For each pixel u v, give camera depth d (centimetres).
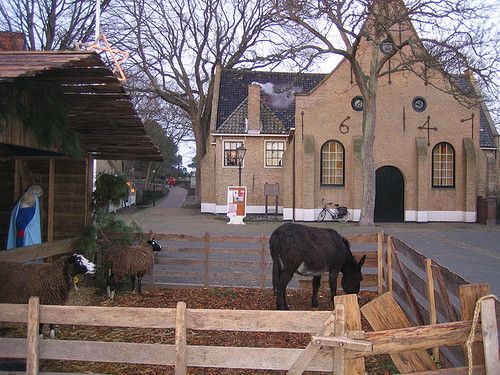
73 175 1099
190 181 9125
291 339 717
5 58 640
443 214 2961
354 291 919
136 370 602
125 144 1049
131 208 4125
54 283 692
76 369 603
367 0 2186
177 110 4616
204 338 720
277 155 3347
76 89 805
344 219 2900
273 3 2691
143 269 955
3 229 1109
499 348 422
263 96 3666
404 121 2953
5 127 749
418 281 694
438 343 429
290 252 821
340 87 2958
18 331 741
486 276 1267
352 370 423
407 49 2909
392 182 2964
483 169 2977
